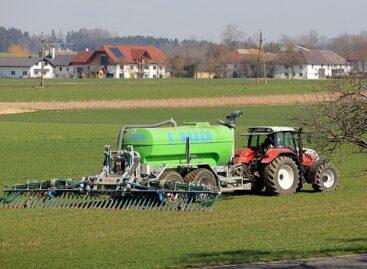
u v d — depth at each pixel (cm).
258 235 4928
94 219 5550
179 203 5991
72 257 4234
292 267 3969
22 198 6406
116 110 19800
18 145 11225
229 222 5419
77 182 6341
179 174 6488
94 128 13862
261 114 17662
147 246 4562
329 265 4022
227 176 6744
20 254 4328
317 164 7056
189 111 19225
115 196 6222
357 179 8019
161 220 5503
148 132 6381
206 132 6694
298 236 4888
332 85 3481
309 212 5862
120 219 5550
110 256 4256
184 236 4891
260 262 4106
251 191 7038
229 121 6912
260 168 6894
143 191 6019
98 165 9038
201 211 5909
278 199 6588
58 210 5969
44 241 4734
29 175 8119
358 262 4100
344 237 4853
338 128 3247
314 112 3572
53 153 10294
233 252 4372
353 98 3216
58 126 14212
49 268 3950
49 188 6344
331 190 7144
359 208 6066
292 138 7056
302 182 7056
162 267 3950
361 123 3194
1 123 14900
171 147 6475
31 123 15000
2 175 8119
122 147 6488
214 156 6788
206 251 4409
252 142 7106
